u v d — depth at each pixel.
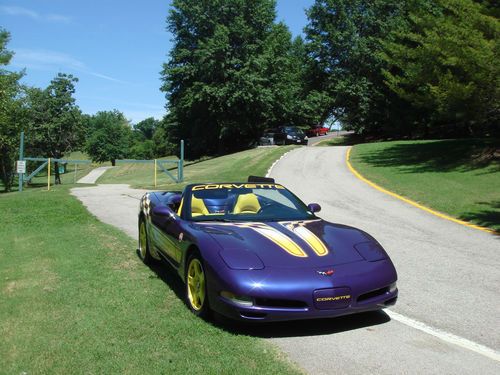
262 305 4.09
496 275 6.71
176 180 23.53
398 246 8.66
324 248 4.68
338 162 24.92
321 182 18.67
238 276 4.16
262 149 38.03
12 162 35.72
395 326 4.65
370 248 4.86
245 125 47.00
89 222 11.00
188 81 46.81
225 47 42.88
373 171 20.86
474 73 19.30
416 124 42.16
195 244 4.77
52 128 40.00
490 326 4.71
